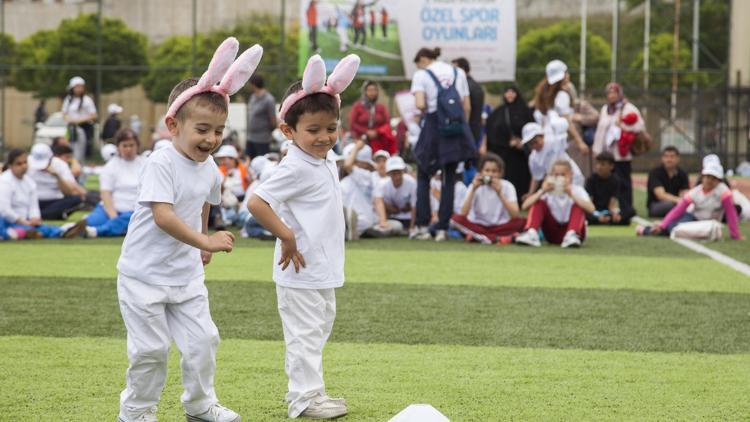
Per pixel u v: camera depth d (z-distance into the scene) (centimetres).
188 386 533
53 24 3959
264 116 2158
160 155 519
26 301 929
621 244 1462
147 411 534
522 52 3691
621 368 695
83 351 733
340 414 570
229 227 1702
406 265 1201
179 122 518
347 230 1484
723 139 3522
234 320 848
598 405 600
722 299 975
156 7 3884
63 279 1060
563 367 696
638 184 3036
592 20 3725
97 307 903
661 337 799
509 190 1464
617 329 829
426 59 1483
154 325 520
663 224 1580
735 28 3766
